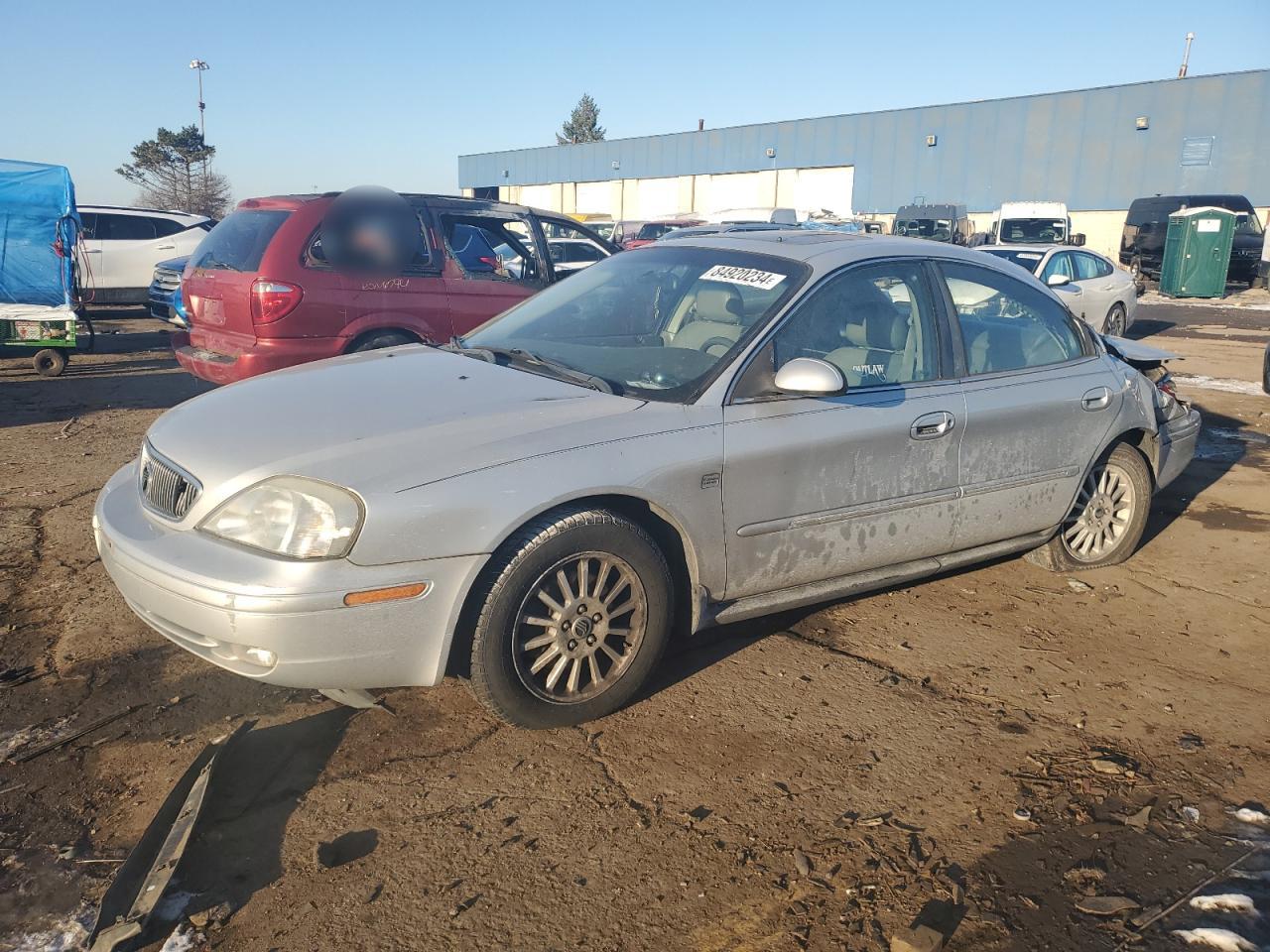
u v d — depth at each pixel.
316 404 3.35
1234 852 2.72
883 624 4.18
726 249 4.23
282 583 2.75
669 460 3.25
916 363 4.03
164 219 16.38
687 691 3.54
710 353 3.62
